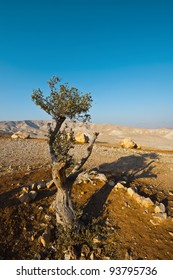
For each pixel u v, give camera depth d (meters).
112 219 9.38
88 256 7.53
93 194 10.84
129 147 30.66
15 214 8.63
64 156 7.94
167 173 15.94
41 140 29.14
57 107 8.23
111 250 7.78
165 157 22.58
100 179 12.24
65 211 8.34
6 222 8.19
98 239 8.12
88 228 8.48
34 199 9.68
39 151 20.23
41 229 8.30
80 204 9.98
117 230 8.77
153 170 16.33
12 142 24.80
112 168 15.66
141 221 9.40
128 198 10.90
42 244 7.73
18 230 8.08
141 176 14.56
